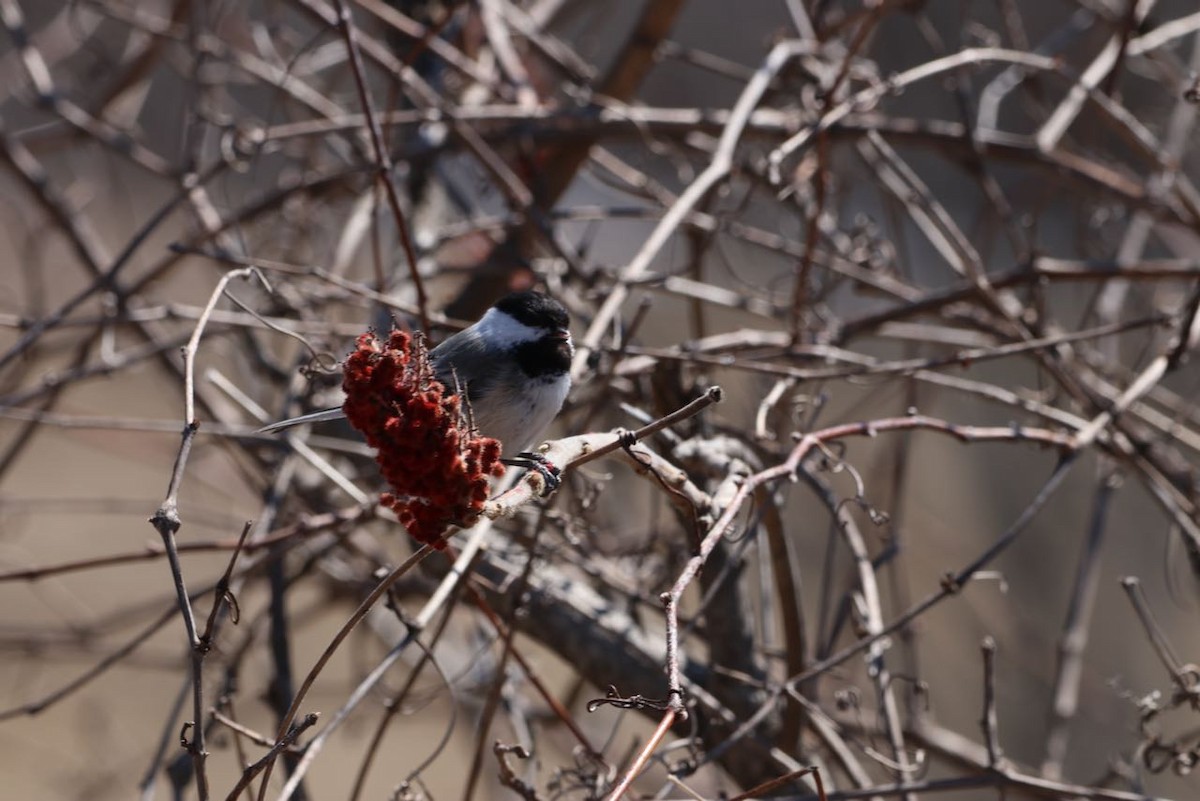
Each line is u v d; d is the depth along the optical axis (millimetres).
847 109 8133
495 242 10359
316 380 8008
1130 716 13141
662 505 8625
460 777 14750
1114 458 8109
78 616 12828
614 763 9531
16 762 12875
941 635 13609
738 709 7273
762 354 9156
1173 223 9695
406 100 11320
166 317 8531
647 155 10586
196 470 11438
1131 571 15336
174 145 17594
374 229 8219
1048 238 16797
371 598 4645
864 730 7223
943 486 16094
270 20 11688
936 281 18891
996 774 6277
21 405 9562
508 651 6535
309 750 5645
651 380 7504
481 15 10320
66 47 12531
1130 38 9336
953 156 10102
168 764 6594
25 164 10547
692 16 20375
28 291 11641
